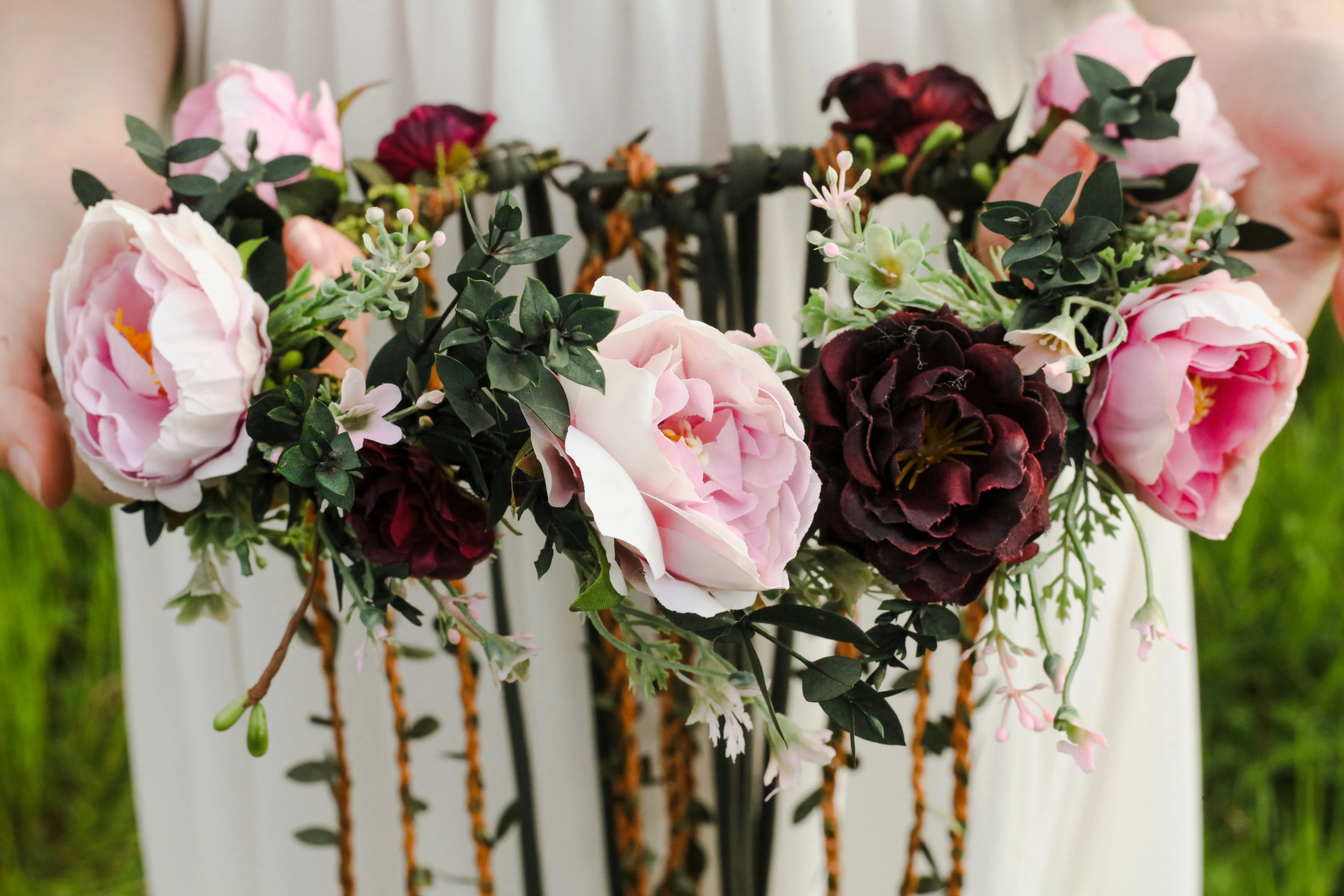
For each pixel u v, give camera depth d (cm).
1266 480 213
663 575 44
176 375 49
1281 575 206
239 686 95
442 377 45
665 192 71
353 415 48
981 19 81
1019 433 47
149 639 96
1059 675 55
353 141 83
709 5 77
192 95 70
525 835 83
